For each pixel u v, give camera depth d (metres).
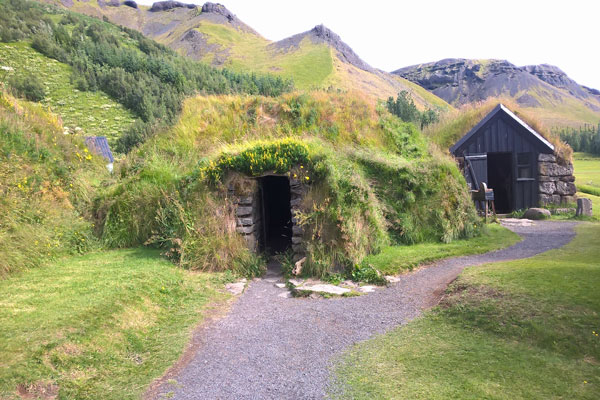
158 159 10.93
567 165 16.80
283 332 5.29
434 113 37.22
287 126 13.48
